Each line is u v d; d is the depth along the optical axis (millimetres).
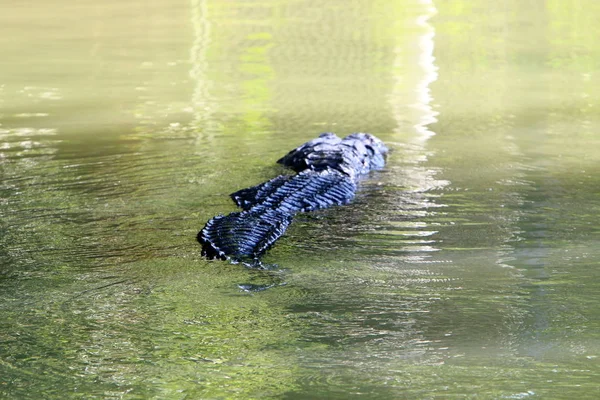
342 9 95500
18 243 28859
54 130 46875
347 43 76500
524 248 28047
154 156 41125
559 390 18672
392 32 81938
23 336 21734
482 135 45188
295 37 79750
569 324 22062
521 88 57938
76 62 68750
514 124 47562
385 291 24562
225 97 55781
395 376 19438
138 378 19531
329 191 34656
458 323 22281
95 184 36188
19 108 53031
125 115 50656
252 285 25047
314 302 23797
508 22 86938
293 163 39531
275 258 27625
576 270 25922
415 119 49438
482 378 19266
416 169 38938
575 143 42812
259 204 32625
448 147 42875
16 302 23891
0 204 33281
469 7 96500
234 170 38844
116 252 28031
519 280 25219
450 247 28359
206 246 28000
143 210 32688
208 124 48250
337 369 19828
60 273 26125
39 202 33594
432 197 34406
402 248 28422
